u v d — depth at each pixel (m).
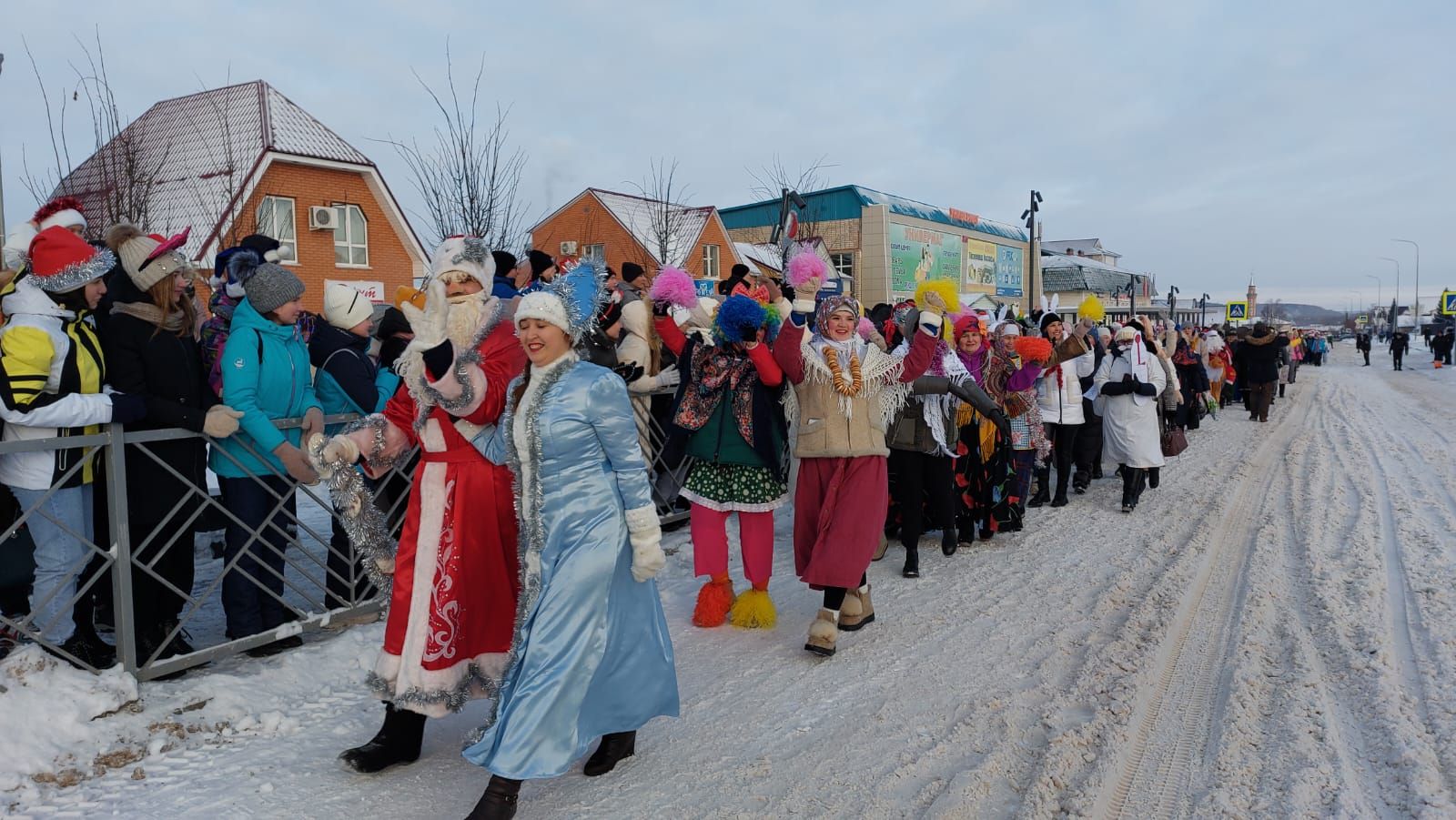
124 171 13.05
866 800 3.24
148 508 3.80
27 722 3.27
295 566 4.45
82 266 3.52
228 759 3.41
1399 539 7.17
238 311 4.09
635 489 3.11
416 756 3.44
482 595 3.22
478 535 3.19
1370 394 24.34
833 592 4.64
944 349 6.04
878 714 3.96
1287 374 23.47
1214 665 4.57
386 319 5.31
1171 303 46.81
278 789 3.20
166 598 4.11
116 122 11.84
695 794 3.27
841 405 4.71
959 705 4.06
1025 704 4.08
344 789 3.22
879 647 4.80
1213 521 7.90
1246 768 3.47
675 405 5.12
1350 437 14.27
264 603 4.45
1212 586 5.96
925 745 3.67
